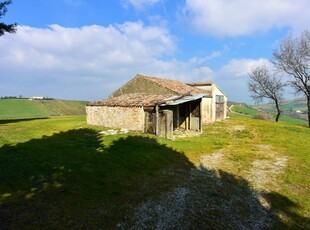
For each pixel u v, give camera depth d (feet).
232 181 36.86
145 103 69.92
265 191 33.60
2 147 46.06
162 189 32.58
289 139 71.56
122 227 23.27
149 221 24.70
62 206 25.95
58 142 53.78
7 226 21.66
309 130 95.20
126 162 42.04
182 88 98.02
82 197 28.32
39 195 27.89
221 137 71.61
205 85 111.24
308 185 36.11
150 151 49.67
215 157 49.29
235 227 24.68
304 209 28.94
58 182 31.65
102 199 28.40
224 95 122.93
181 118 89.04
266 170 42.27
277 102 139.33
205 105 103.71
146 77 95.30
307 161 48.21
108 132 68.18
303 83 119.44
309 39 116.78
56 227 22.20
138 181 34.81
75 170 36.22
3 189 28.48
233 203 29.76
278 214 27.66
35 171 34.60
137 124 71.05
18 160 38.29
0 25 63.72
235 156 50.37
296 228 25.03
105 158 43.16
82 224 23.12
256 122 111.24
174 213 26.55
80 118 114.52
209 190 33.09
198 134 76.18
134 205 27.73
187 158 47.57
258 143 64.80
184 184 34.73
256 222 25.82
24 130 68.49
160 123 66.69
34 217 23.49
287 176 39.42
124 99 83.46
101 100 89.86
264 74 139.44
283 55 123.13
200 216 26.32
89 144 53.06
